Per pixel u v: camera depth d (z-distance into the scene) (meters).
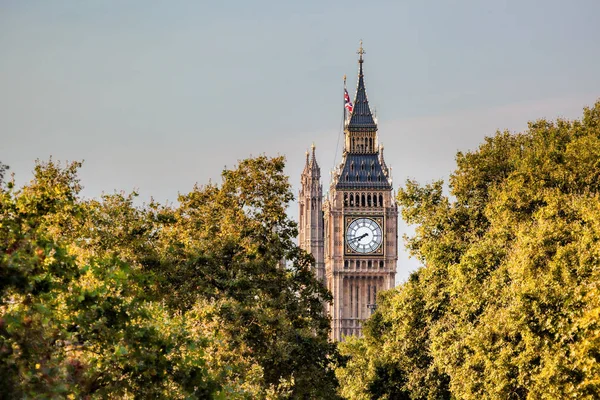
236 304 175.62
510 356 167.25
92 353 110.50
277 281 196.62
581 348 145.75
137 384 104.62
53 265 98.38
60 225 147.75
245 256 191.00
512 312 162.38
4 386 86.31
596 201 180.62
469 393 180.25
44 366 89.50
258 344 178.62
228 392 114.62
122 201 183.75
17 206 101.25
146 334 104.62
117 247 174.38
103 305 102.12
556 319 158.12
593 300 147.75
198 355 115.19
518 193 199.75
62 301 104.81
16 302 100.44
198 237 194.25
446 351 190.88
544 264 170.50
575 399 148.75
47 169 178.25
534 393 159.38
